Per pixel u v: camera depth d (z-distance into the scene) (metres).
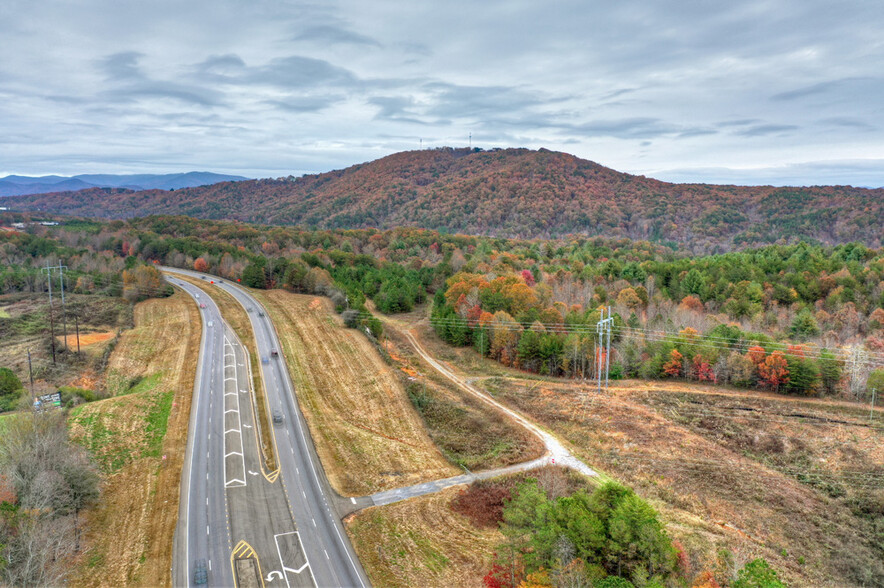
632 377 101.44
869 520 61.53
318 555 52.00
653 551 42.28
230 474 65.19
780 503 63.94
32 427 57.50
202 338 111.94
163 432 73.44
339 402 87.94
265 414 81.25
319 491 63.03
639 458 72.38
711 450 74.25
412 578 49.34
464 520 58.91
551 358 106.12
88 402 81.81
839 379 87.62
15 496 49.34
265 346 109.44
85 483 55.44
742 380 91.56
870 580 53.00
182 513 57.41
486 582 47.12
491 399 93.88
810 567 54.34
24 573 41.53
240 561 50.69
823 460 71.12
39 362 99.12
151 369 97.12
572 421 83.81
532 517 47.84
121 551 50.94
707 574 44.88
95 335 115.12
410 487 65.19
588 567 41.25
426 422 83.75
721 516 61.41
